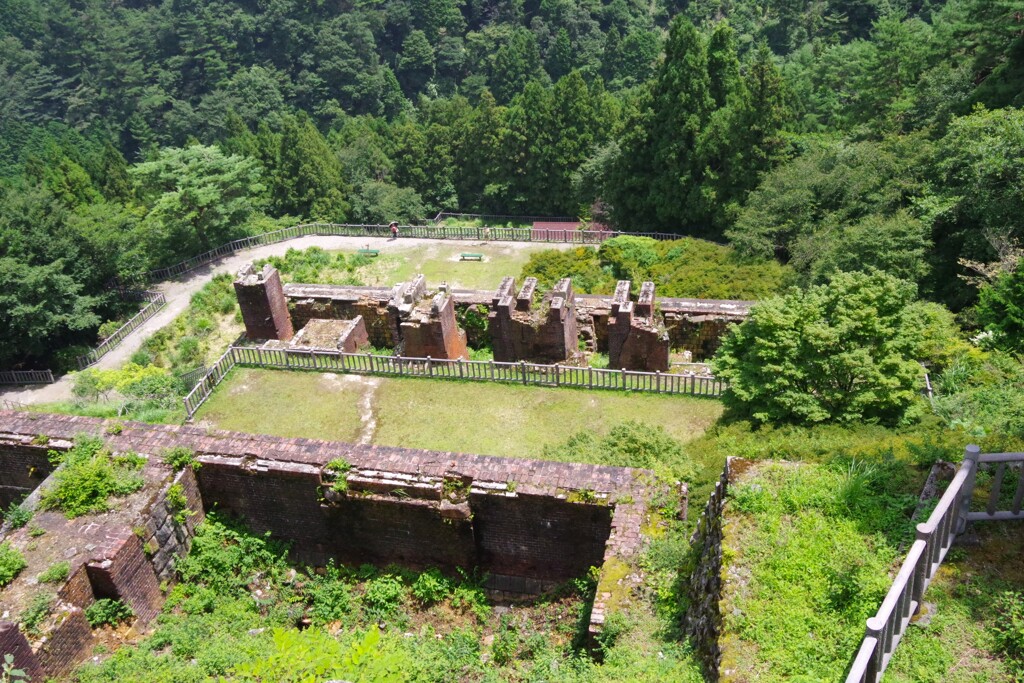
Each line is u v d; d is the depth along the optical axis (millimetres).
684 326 28516
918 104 44438
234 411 25281
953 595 9297
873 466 11641
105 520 15133
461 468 15562
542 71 97438
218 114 94250
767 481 11734
